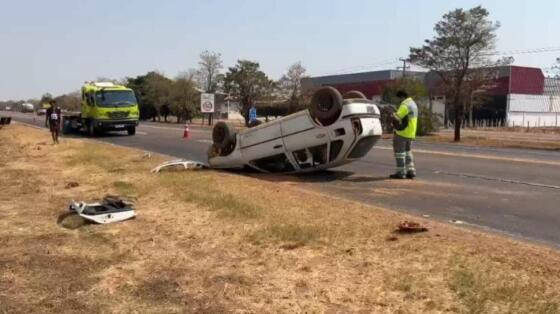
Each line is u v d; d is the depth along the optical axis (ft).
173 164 45.93
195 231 25.62
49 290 18.85
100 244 24.32
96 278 19.98
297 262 20.65
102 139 96.02
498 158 59.93
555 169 49.62
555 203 33.04
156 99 214.07
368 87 257.75
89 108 106.63
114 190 36.60
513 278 17.44
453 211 30.71
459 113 109.29
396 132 42.91
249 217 26.89
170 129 135.54
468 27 108.37
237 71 179.01
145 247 23.66
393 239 22.15
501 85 228.02
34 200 34.60
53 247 23.98
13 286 19.27
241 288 18.57
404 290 17.44
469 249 20.31
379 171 47.88
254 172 46.39
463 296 16.57
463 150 73.61
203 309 16.98
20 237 25.70
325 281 18.72
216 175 40.88
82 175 44.34
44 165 53.01
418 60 115.14
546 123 239.09
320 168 43.65
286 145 42.86
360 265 19.86
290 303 17.19
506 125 224.53
